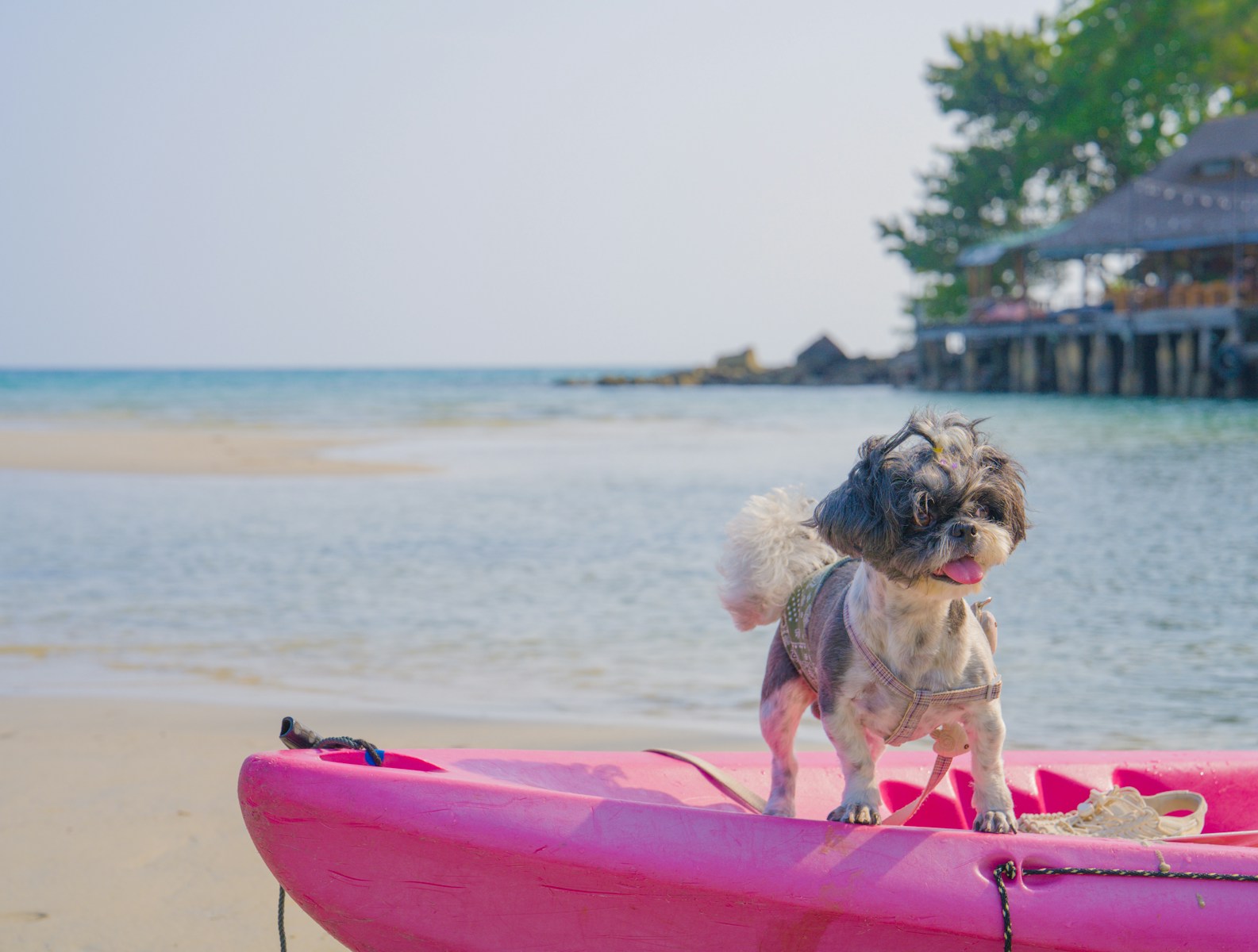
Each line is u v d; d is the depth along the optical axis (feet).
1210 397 70.79
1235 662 13.48
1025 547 21.30
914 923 6.91
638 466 40.37
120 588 19.07
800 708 8.03
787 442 52.54
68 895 8.61
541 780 8.14
